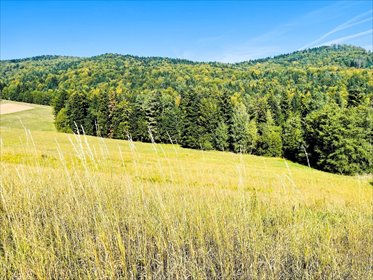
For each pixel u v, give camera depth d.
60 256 2.89
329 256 3.45
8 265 2.69
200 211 4.11
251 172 10.70
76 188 4.20
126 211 3.80
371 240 4.33
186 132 52.38
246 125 50.72
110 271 2.62
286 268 3.35
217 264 3.25
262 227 4.12
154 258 3.21
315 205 7.18
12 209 3.45
